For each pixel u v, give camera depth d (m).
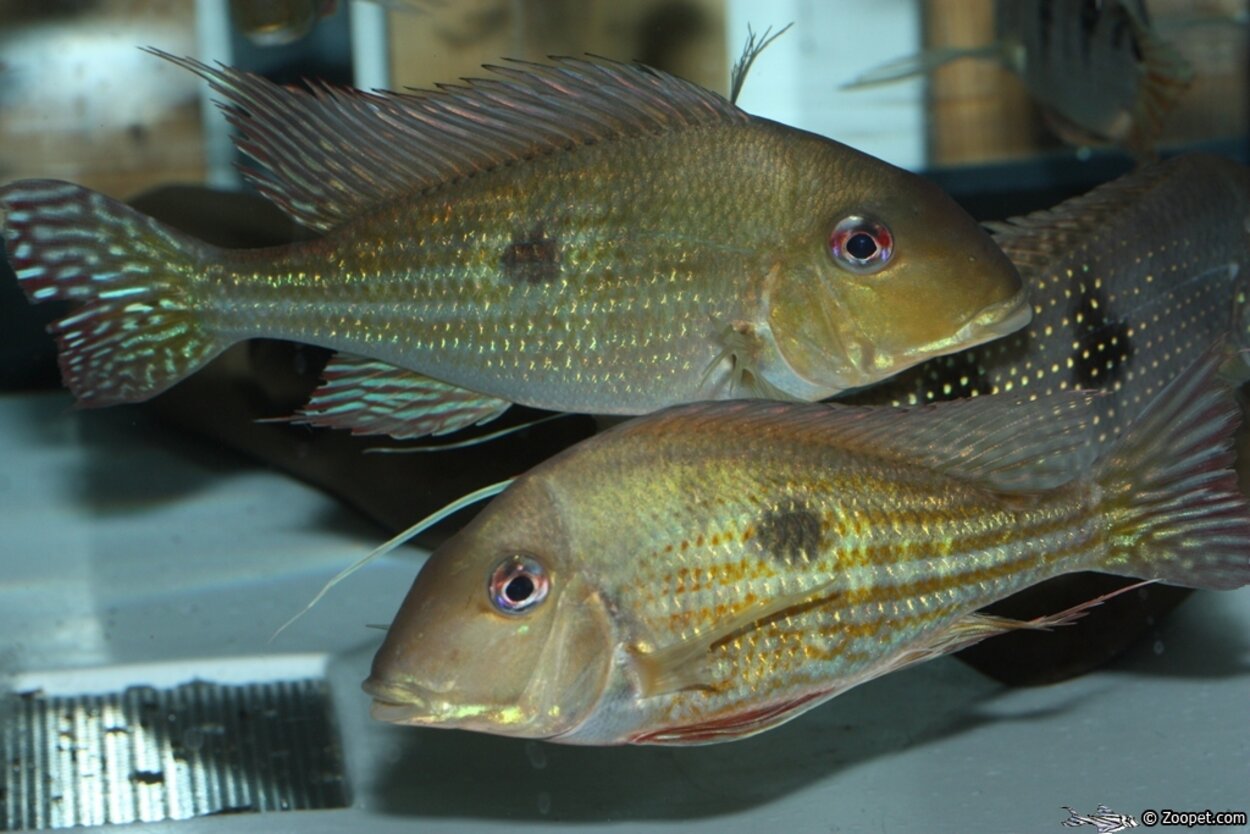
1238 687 0.62
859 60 1.29
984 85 1.30
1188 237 0.57
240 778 0.61
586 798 0.58
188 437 1.01
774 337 0.52
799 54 1.27
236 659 0.67
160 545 0.82
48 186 0.53
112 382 0.54
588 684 0.46
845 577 0.48
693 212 0.51
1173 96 0.76
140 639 0.69
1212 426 0.50
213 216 0.88
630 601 0.46
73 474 0.94
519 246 0.52
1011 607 0.62
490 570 0.46
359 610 0.71
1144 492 0.50
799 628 0.47
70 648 0.68
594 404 0.53
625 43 1.18
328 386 0.53
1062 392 0.49
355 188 0.52
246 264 0.53
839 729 0.61
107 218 0.53
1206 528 0.50
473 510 0.72
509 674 0.46
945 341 0.52
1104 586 0.62
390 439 0.76
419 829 0.56
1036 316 0.55
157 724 0.64
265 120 0.52
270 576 0.76
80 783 0.60
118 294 0.54
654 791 0.58
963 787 0.57
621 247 0.51
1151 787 0.57
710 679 0.47
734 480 0.47
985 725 0.61
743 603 0.47
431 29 1.12
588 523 0.46
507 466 0.71
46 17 1.18
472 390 0.53
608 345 0.52
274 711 0.65
